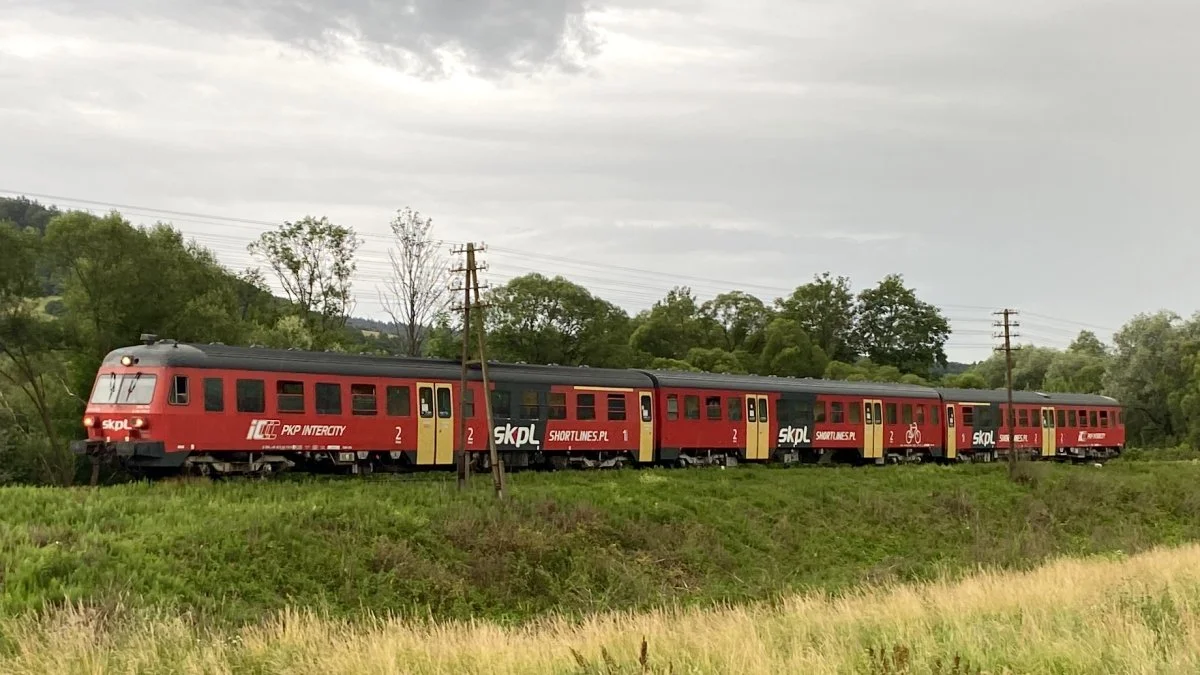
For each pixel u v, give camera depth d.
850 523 36.00
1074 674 11.43
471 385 33.41
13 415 42.44
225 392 27.44
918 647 12.83
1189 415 77.94
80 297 42.47
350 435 30.06
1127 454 67.44
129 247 42.38
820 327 106.12
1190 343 80.38
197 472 27.91
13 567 18.62
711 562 29.53
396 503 26.92
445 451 32.50
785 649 13.72
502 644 14.52
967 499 41.28
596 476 34.69
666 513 31.61
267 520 23.27
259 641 14.59
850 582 26.98
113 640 14.52
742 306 98.12
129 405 26.52
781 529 33.38
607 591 25.16
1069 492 46.72
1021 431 56.38
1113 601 15.53
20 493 23.86
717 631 15.30
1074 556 32.91
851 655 12.48
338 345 57.50
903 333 106.12
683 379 39.69
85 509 22.56
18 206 97.75
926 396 50.59
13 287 41.38
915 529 37.16
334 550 23.19
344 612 21.19
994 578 22.41
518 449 34.50
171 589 19.62
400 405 31.36
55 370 42.41
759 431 41.88
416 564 23.80
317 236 59.62
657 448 38.72
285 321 52.47
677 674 11.85
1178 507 47.69
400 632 15.40
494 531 26.42
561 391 35.75
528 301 67.38
